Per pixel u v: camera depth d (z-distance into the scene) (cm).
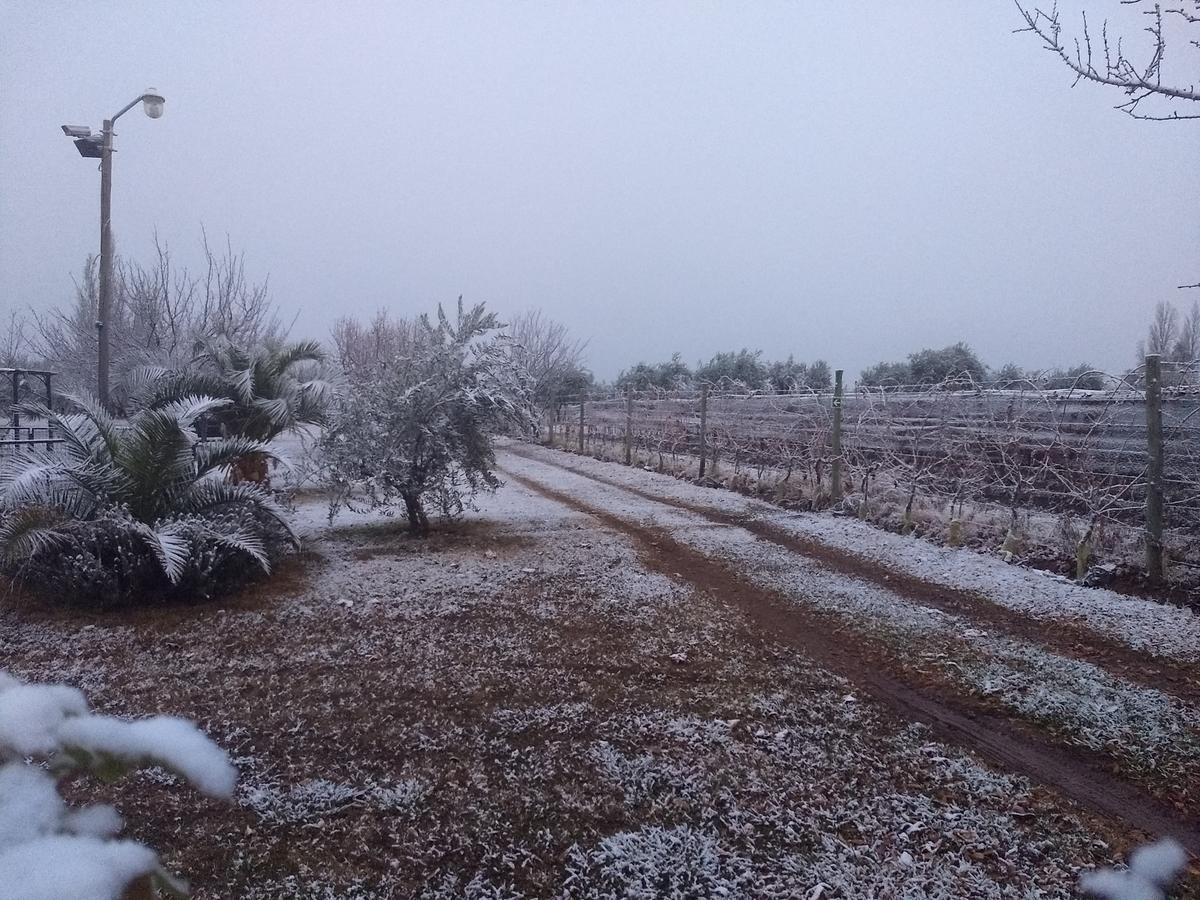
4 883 94
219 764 116
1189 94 408
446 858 318
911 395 1055
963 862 315
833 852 322
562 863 316
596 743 414
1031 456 848
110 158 1275
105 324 1276
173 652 550
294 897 293
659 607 659
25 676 504
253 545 699
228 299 2094
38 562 657
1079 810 357
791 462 1287
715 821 345
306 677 504
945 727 441
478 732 427
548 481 1555
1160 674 515
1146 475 701
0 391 1741
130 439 689
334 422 921
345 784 372
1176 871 309
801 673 517
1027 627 610
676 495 1330
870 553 852
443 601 671
